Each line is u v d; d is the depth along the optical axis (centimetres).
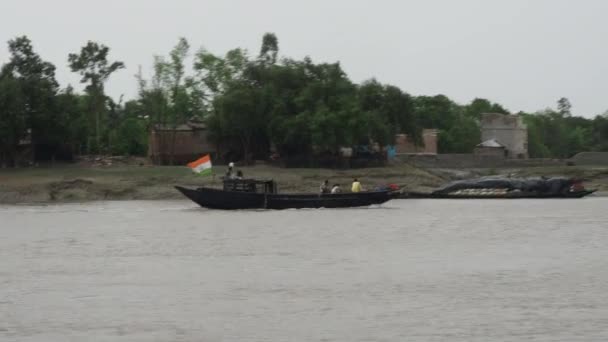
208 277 5253
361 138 14550
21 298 4675
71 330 3994
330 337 3822
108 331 3972
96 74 17150
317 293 4716
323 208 10006
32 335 3919
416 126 15812
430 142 18262
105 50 17162
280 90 15062
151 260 6006
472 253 6203
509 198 12319
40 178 13225
